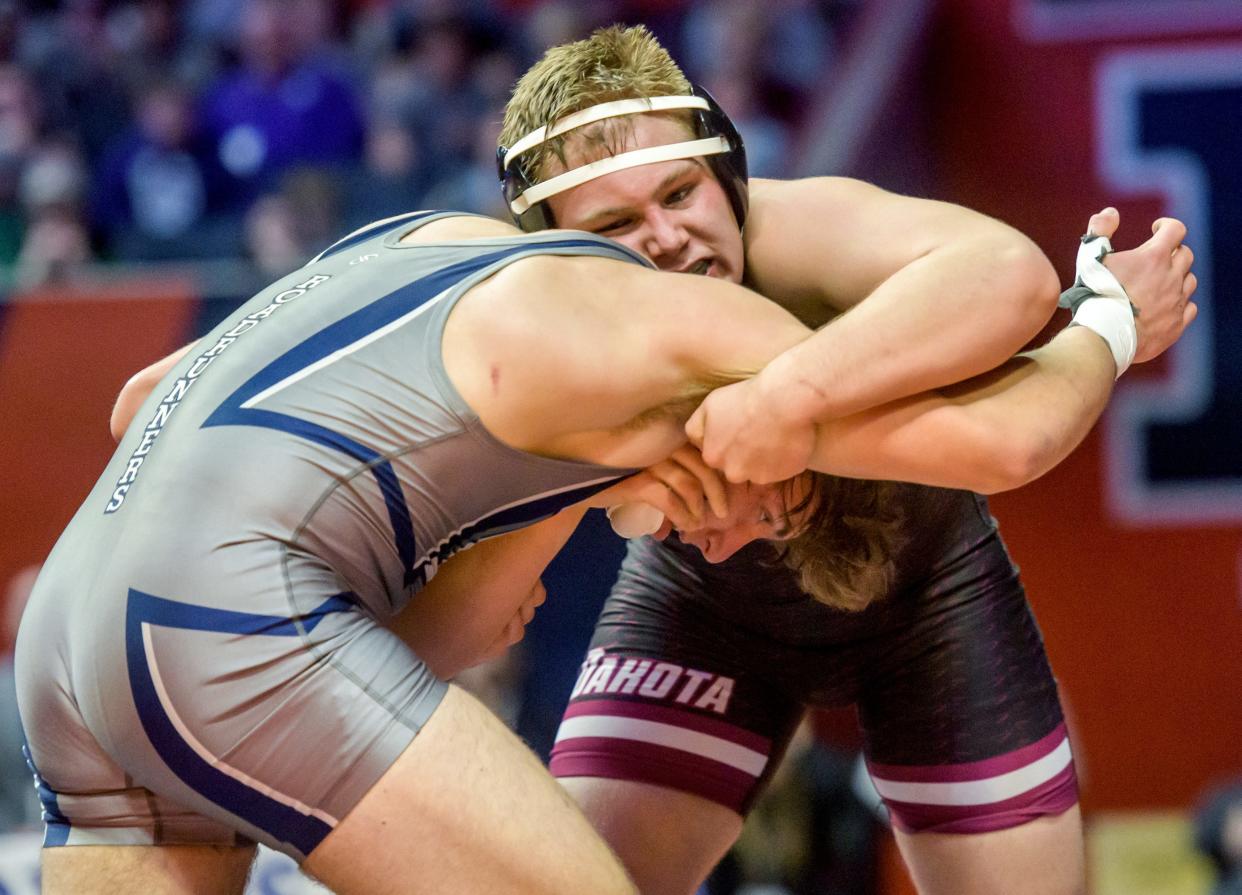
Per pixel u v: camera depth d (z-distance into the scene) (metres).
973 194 11.54
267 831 3.82
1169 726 10.98
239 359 4.04
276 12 14.79
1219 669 10.92
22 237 13.52
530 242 4.06
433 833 3.73
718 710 5.42
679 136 4.46
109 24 16.88
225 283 9.98
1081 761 10.13
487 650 4.76
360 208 12.98
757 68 13.80
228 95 14.70
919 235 4.44
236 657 3.70
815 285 4.67
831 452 4.11
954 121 11.58
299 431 3.85
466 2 15.42
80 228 13.36
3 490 9.84
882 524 4.79
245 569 3.73
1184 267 4.74
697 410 4.04
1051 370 4.22
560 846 3.79
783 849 9.13
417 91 14.22
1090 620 11.05
